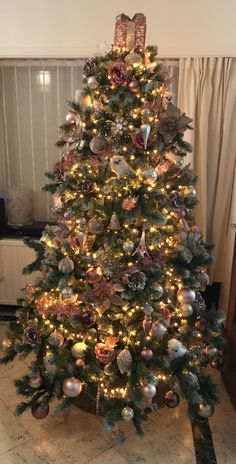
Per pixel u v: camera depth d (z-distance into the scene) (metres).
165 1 2.31
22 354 1.74
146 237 1.62
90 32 2.40
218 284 2.72
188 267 1.75
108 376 1.67
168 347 1.64
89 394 1.70
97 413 1.85
